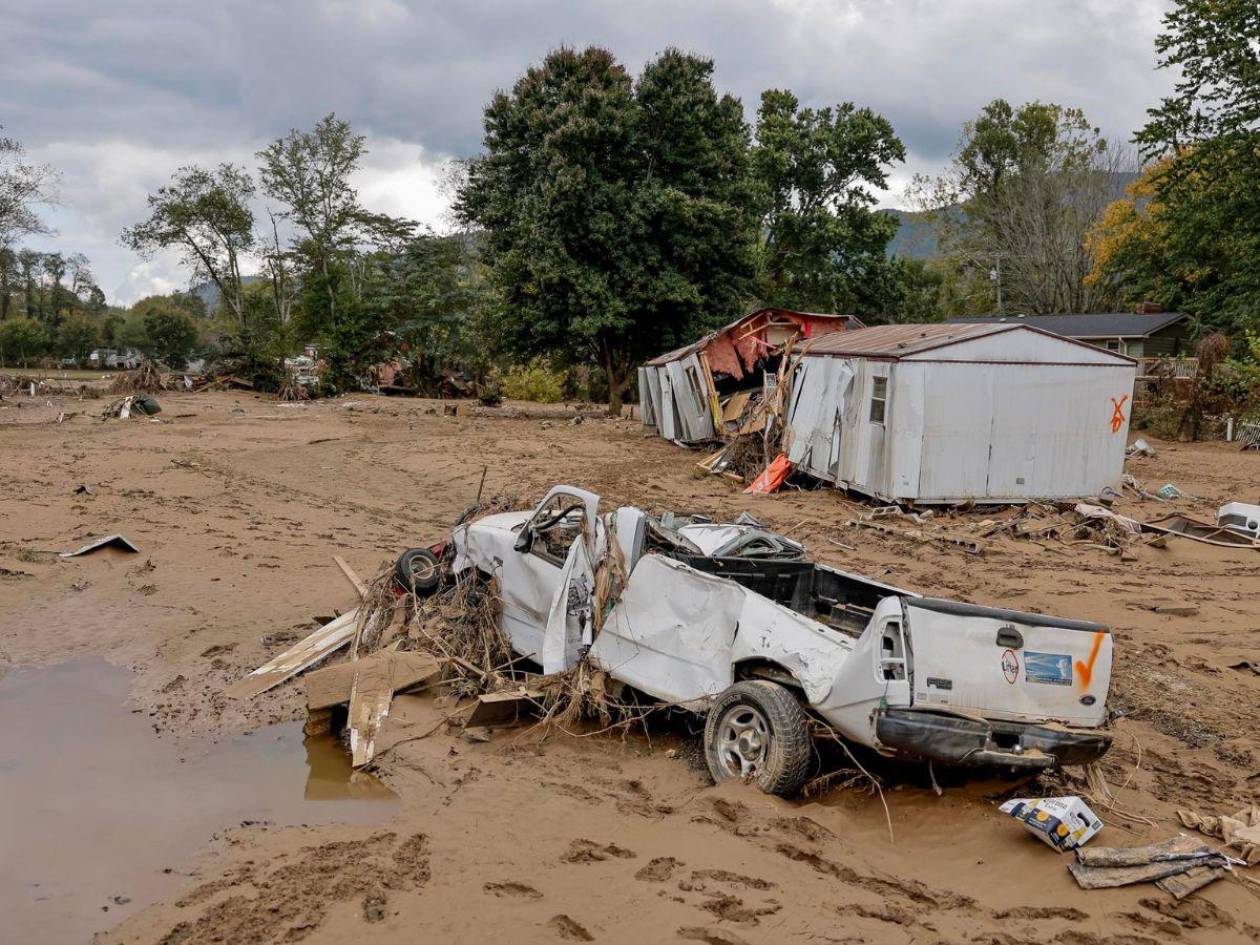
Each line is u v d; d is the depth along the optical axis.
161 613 10.21
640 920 4.53
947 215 69.94
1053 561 14.22
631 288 38.28
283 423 36.53
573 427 36.38
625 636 7.14
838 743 6.11
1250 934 4.55
